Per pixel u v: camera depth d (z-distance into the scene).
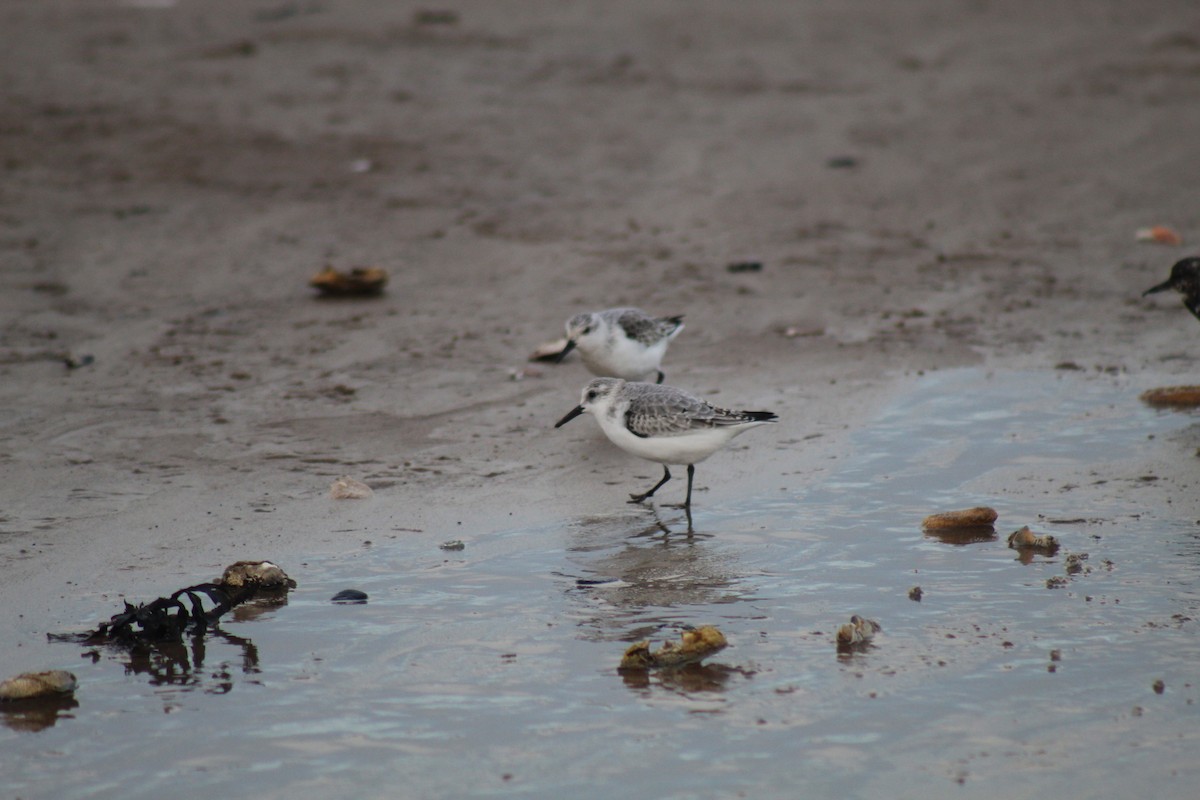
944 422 13.33
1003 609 9.30
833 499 11.55
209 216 20.92
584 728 7.82
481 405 14.07
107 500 11.36
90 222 20.50
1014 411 13.57
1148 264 18.81
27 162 23.28
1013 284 18.12
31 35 32.97
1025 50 32.19
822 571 10.05
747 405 13.91
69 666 8.59
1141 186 22.48
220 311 17.11
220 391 14.30
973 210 21.58
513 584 9.85
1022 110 27.16
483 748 7.61
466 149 24.59
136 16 35.53
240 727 7.86
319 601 9.54
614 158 24.20
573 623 9.22
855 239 20.22
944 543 10.54
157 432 13.05
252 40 32.69
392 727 7.84
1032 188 22.59
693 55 31.83
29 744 7.66
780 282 18.31
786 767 7.38
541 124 26.19
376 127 25.77
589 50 32.16
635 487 11.96
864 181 23.06
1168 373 14.52
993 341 15.91
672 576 9.99
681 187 22.73
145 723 7.90
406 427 13.38
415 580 9.91
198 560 10.20
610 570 10.11
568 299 17.66
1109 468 11.97
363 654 8.76
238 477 11.97
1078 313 16.91
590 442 13.12
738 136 25.52
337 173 23.11
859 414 13.61
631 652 8.56
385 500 11.52
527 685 8.34
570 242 20.00
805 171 23.61
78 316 16.77
